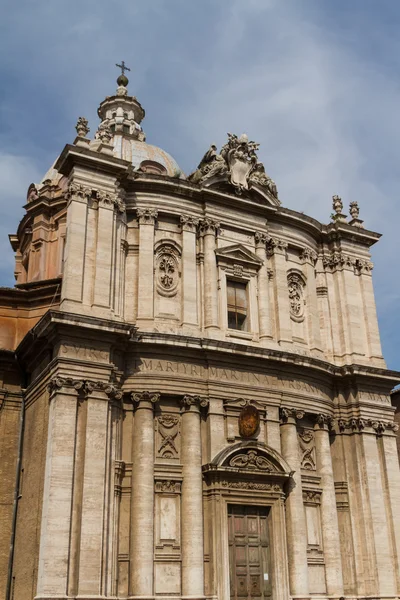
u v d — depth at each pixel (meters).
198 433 29.50
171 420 29.52
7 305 33.28
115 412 28.17
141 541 26.72
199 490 28.59
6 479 29.77
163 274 32.22
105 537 25.69
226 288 33.44
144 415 28.69
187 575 27.12
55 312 26.94
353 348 36.22
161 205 32.91
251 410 30.55
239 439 30.27
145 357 29.58
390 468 34.28
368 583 31.94
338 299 37.53
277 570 29.17
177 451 29.14
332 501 32.38
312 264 37.16
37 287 33.50
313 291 36.53
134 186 32.69
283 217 36.16
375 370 35.31
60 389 26.61
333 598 30.61
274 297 34.69
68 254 29.23
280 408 32.03
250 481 29.62
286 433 31.88
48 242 43.06
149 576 26.36
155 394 29.03
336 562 31.28
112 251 30.30
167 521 27.86
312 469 32.62
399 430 45.56
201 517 28.22
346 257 38.22
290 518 30.47
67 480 25.62
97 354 27.84
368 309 37.69
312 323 35.62
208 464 28.80
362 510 33.03
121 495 27.56
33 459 28.31
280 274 35.12
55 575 24.31
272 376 32.28
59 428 26.09
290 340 34.03
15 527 28.81
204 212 33.94
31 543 26.45
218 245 33.78
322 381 34.38
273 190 36.69
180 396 29.70
